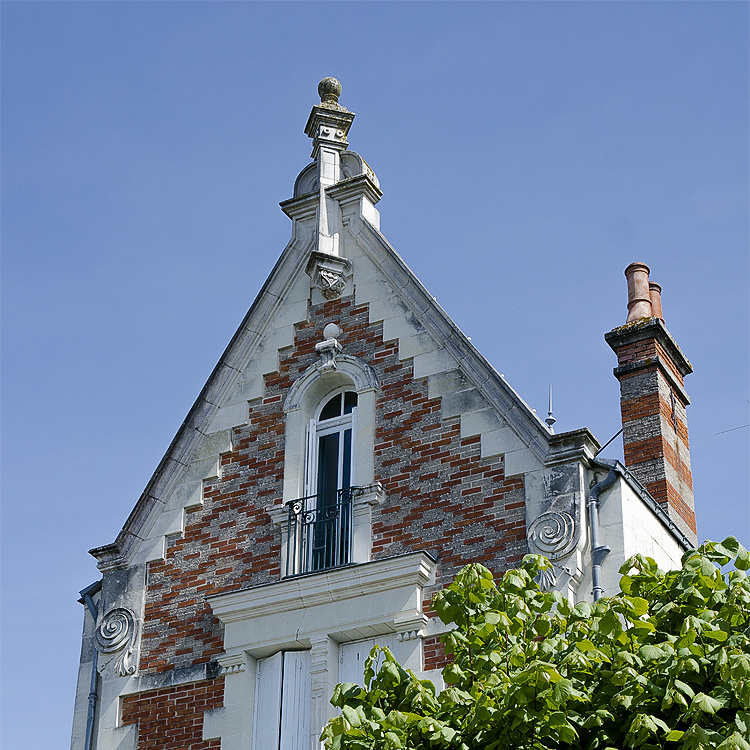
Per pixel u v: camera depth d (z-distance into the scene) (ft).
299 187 74.08
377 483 63.10
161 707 63.46
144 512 68.74
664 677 43.21
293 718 60.54
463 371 64.23
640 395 70.13
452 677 45.98
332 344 67.72
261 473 66.90
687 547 65.77
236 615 63.10
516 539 59.41
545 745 43.78
